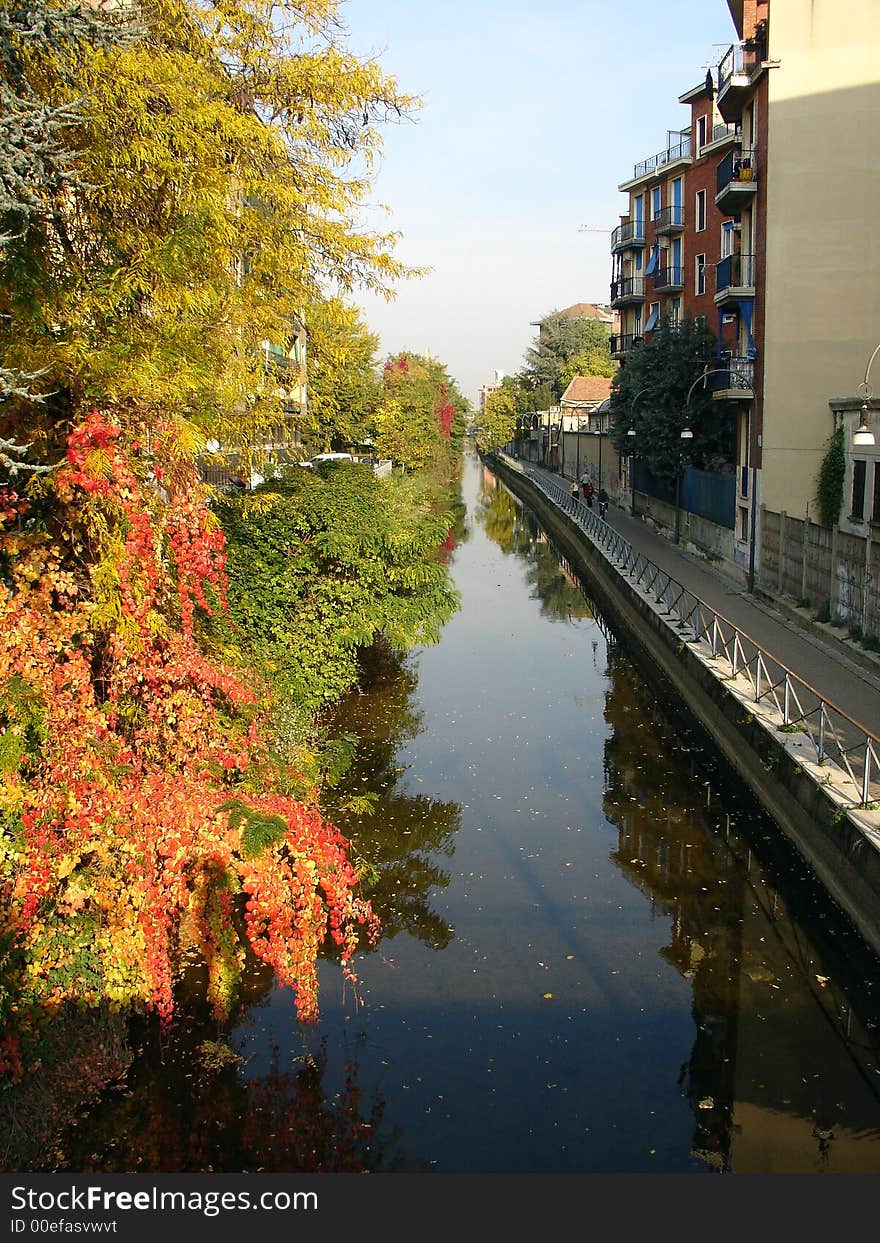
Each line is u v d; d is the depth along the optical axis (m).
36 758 6.69
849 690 15.80
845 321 24.59
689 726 17.58
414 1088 8.03
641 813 13.72
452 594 16.70
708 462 33.88
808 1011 9.28
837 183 24.33
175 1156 7.21
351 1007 9.14
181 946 9.38
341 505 14.95
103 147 8.62
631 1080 8.22
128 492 6.98
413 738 16.64
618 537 34.69
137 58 9.34
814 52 24.08
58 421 7.33
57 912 7.02
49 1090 7.38
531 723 17.66
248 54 12.04
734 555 27.91
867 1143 7.55
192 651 8.15
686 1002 9.36
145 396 7.61
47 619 7.00
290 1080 8.03
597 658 22.92
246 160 11.60
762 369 25.17
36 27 6.23
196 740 7.91
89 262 9.09
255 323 11.56
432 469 56.44
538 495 61.72
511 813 13.65
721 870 12.03
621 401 40.06
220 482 16.25
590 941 10.40
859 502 21.94
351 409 42.91
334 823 13.04
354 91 12.59
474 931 10.54
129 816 6.90
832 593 19.66
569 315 98.31
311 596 14.62
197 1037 8.48
